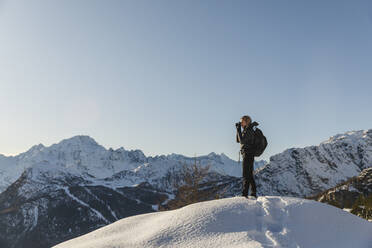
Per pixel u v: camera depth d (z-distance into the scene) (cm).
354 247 556
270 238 547
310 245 536
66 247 686
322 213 621
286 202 648
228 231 584
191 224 620
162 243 582
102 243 636
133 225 737
